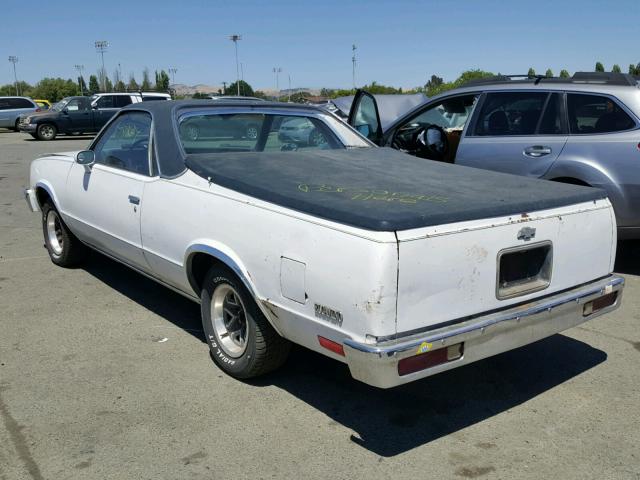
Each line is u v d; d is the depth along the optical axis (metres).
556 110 5.84
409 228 2.77
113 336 4.51
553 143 5.77
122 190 4.54
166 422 3.34
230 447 3.11
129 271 6.11
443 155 6.65
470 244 2.95
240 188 3.49
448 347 2.87
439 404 3.57
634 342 4.44
